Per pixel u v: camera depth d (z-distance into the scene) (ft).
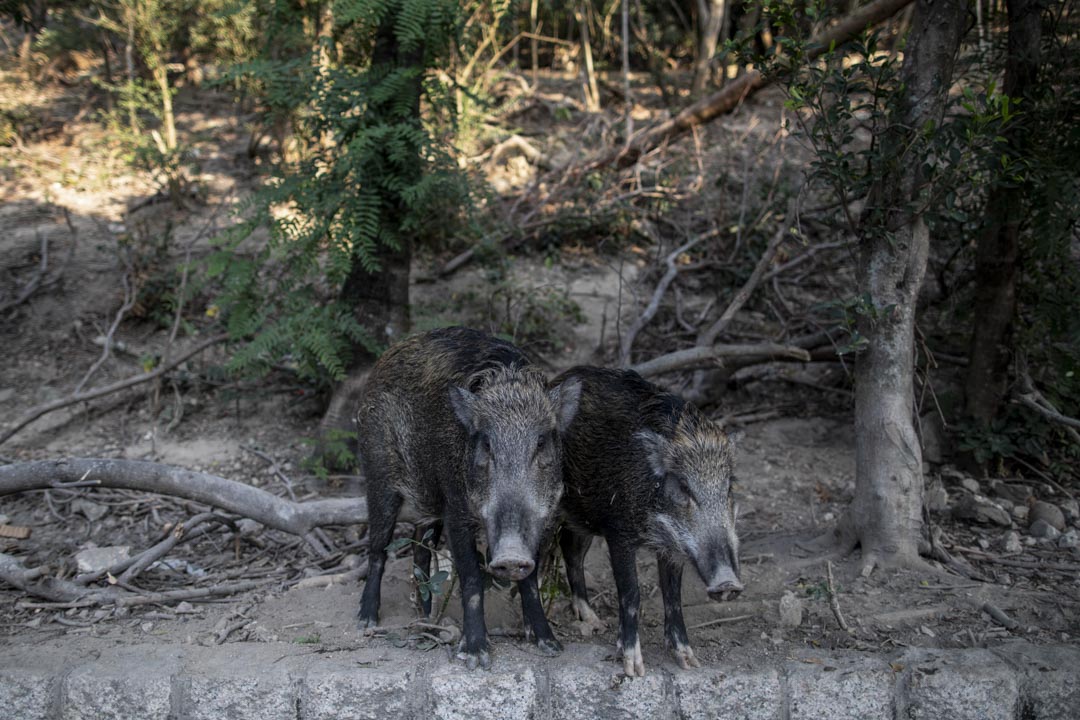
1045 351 22.80
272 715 14.15
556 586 15.97
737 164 35.09
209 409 25.72
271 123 33.27
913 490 18.13
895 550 18.04
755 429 24.88
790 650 15.30
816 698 14.26
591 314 28.73
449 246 30.48
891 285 18.19
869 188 18.47
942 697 14.24
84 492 21.80
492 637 15.53
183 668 14.58
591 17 47.88
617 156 33.06
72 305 28.60
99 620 16.76
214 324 27.35
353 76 22.97
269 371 25.36
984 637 15.61
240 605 17.29
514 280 28.66
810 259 29.73
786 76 18.47
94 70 43.65
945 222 18.92
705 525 13.53
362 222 21.85
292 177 22.99
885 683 14.35
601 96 42.98
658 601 17.29
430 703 14.20
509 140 35.42
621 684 14.12
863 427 18.49
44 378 26.02
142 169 33.19
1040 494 21.50
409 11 21.42
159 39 33.35
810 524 20.44
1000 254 21.61
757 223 29.50
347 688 14.15
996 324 21.95
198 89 44.24
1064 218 19.48
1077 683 14.37
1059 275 21.98
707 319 28.37
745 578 17.93
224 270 24.29
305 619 16.57
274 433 24.77
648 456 14.19
